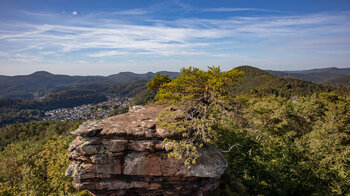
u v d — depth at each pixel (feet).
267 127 95.61
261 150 74.59
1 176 60.03
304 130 115.03
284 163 73.20
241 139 74.02
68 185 48.83
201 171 38.37
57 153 67.05
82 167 38.14
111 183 38.68
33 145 157.69
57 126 329.72
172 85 45.75
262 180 69.51
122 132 37.55
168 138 39.29
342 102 132.26
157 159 38.55
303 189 69.26
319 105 121.08
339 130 87.35
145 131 38.88
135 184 39.22
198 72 44.98
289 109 115.96
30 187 50.96
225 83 43.88
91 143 37.55
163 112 44.47
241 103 48.91
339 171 64.59
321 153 71.97
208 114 42.96
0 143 282.15
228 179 57.47
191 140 38.73
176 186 40.29
